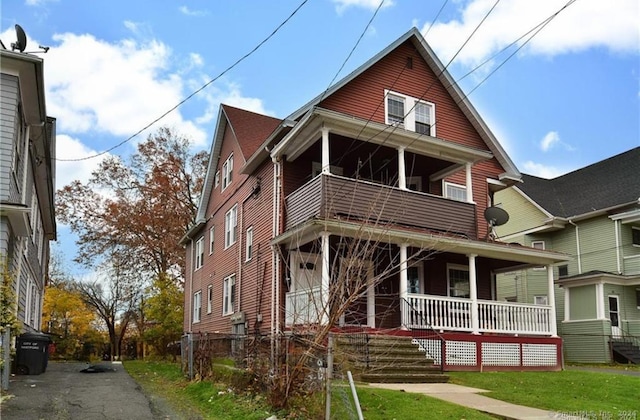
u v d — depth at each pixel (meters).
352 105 17.25
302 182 16.73
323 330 8.24
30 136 15.62
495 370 14.81
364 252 9.41
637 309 24.42
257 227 17.95
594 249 25.72
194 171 35.91
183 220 34.38
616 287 24.14
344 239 13.32
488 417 8.32
